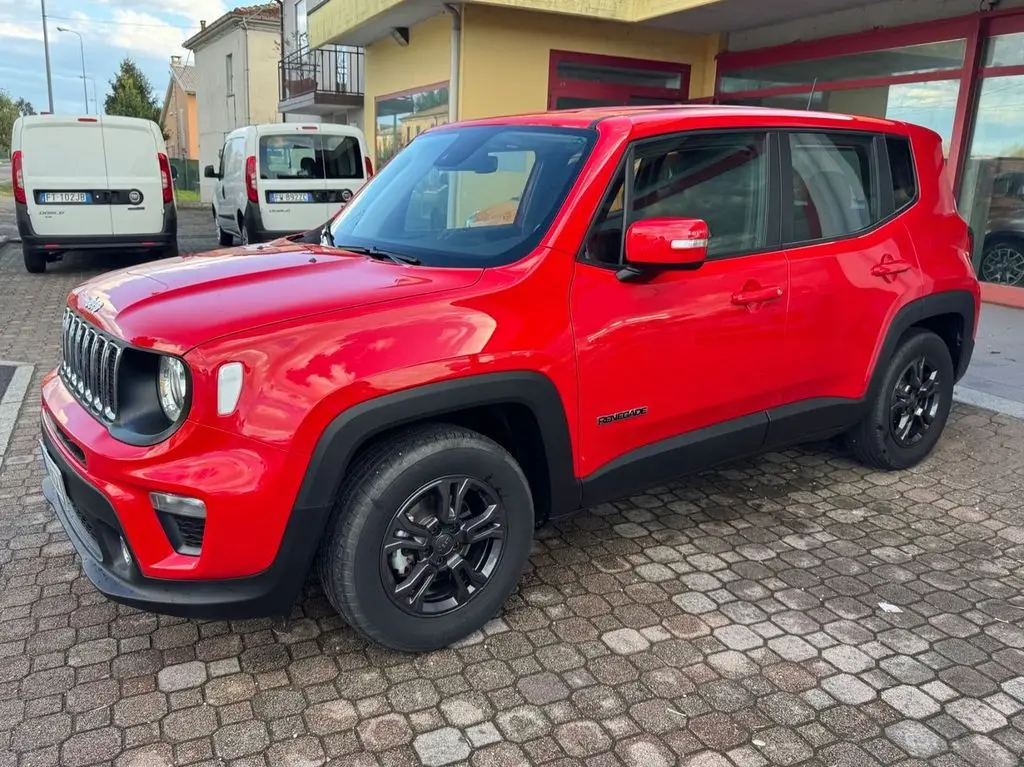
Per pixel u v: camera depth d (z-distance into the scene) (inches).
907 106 372.5
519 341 109.9
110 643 115.6
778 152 143.0
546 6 424.2
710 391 134.5
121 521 98.0
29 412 212.1
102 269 472.4
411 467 104.3
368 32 541.0
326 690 106.3
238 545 96.8
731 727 100.4
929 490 172.2
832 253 148.5
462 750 96.0
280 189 470.3
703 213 132.9
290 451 96.1
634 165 124.6
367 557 103.9
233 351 95.2
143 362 102.0
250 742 96.8
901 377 168.9
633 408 125.0
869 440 171.2
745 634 119.8
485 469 110.9
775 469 182.2
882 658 114.7
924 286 164.7
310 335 98.5
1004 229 343.6
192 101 1841.8
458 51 440.1
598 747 96.7
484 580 115.3
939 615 125.9
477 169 135.9
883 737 99.1
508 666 111.7
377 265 121.0
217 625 120.3
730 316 133.1
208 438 94.9
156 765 93.0
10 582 130.9
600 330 118.3
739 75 473.1
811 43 418.6
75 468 104.3
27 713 101.0
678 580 134.9
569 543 147.2
